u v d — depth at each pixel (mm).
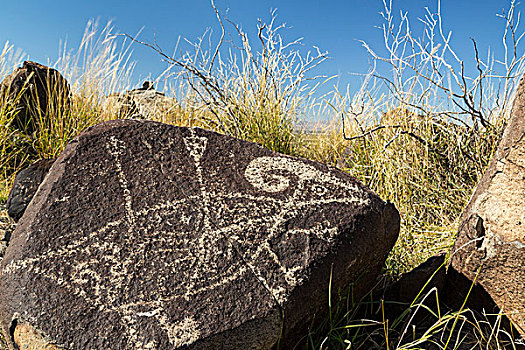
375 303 1827
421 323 1785
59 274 1333
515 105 1622
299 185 1678
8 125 3768
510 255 1598
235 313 1300
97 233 1429
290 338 1419
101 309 1269
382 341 1661
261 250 1449
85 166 1586
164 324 1249
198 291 1325
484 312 1658
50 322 1244
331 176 1749
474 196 1744
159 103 4496
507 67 2820
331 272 1481
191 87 3617
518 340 1620
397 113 3150
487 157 2900
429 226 2674
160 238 1437
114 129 1711
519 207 1574
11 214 2428
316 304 1458
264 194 1621
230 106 3561
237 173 1690
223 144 1792
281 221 1535
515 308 1626
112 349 1204
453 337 1687
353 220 1598
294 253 1464
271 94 3615
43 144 3869
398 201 2836
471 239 1702
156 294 1307
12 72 4207
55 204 1482
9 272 1356
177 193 1565
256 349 1294
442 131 3025
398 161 2918
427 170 2893
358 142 3434
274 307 1332
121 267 1356
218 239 1452
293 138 3926
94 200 1506
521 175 1568
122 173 1593
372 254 1661
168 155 1682
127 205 1507
